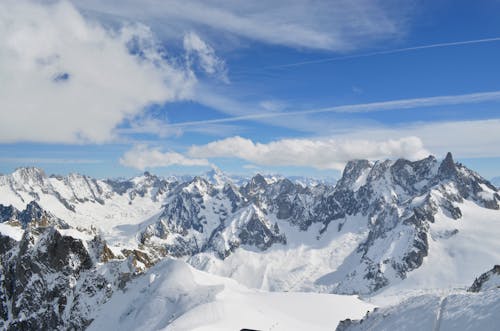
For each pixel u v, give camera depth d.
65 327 170.00
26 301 180.75
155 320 146.75
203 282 167.75
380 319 78.31
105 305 170.25
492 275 118.56
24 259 188.62
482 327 54.31
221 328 118.69
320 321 151.50
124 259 192.62
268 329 127.62
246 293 173.50
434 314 64.38
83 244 191.62
